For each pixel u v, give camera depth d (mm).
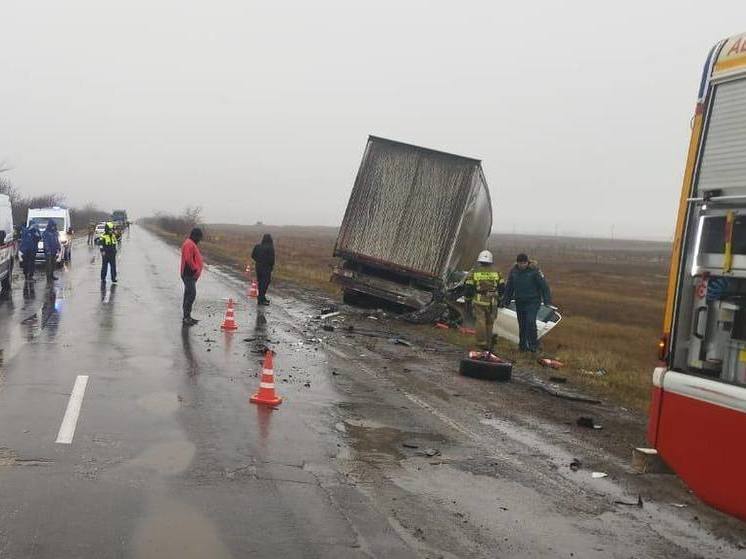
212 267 33750
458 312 17469
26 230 21531
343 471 6090
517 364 12727
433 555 4535
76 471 5590
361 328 15680
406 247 16984
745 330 3938
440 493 5727
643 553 4824
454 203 16812
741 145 4035
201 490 5371
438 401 9117
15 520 4605
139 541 4414
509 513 5398
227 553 4332
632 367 14539
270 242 18828
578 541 4957
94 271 27047
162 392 8406
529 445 7359
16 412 7137
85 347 11039
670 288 4457
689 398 4234
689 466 4203
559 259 80625
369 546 4590
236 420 7426
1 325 12914
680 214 4430
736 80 4117
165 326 13844
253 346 12148
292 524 4855
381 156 17156
